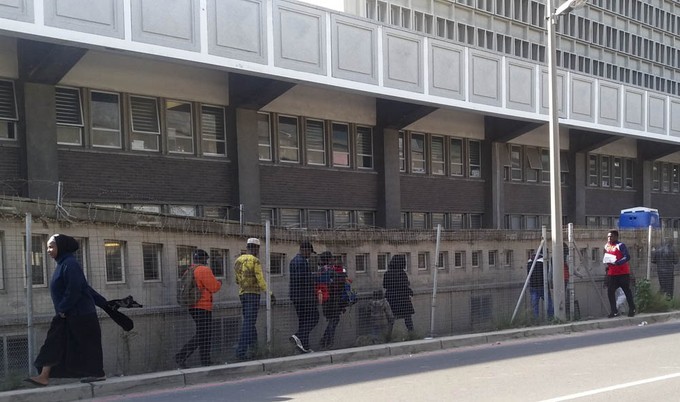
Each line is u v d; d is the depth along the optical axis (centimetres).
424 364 1060
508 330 1366
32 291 921
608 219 3256
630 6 3297
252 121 1945
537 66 2512
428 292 1434
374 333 1262
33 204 938
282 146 2073
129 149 1706
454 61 2219
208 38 1614
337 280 1169
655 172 3562
